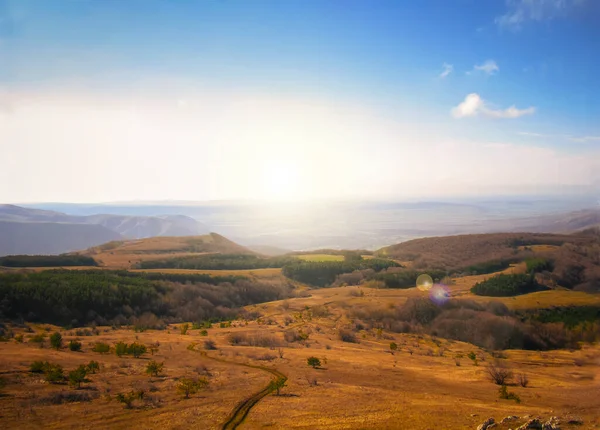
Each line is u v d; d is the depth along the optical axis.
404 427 25.23
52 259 196.25
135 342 58.38
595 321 111.56
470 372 51.97
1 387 33.56
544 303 125.94
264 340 71.81
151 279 154.50
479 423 25.50
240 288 165.38
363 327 105.38
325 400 33.84
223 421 28.34
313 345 72.31
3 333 72.94
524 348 98.06
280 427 26.72
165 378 40.50
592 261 169.38
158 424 27.61
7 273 132.25
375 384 42.00
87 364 44.06
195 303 135.00
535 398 36.34
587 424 22.14
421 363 59.88
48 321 101.81
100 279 134.12
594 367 65.94
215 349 60.25
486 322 106.25
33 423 26.81
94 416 28.70
